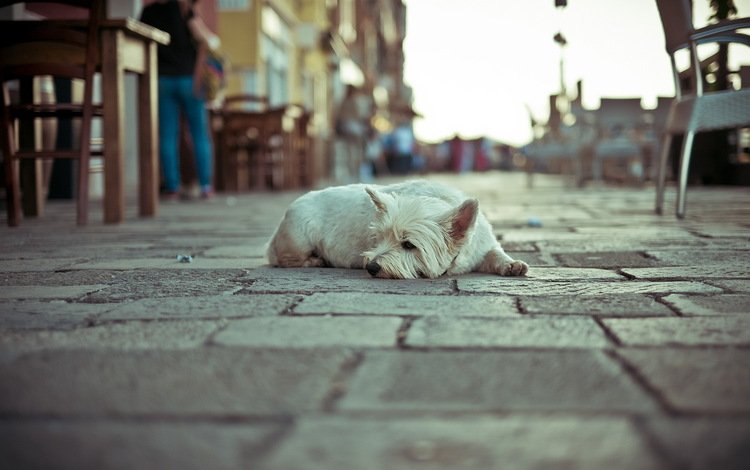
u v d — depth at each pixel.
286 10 20.95
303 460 1.44
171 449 1.50
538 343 2.27
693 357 2.09
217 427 1.62
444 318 2.64
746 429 1.56
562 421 1.62
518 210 7.98
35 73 6.14
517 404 1.73
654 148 12.98
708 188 12.05
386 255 3.53
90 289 3.38
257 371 2.01
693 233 5.36
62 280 3.65
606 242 4.93
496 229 5.92
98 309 2.91
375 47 45.56
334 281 3.54
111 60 6.36
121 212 6.66
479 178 25.09
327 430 1.59
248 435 1.57
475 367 2.03
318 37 24.55
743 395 1.76
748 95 5.82
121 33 6.38
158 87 9.84
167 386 1.90
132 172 13.62
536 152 16.14
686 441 1.50
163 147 10.16
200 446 1.52
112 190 6.61
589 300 2.96
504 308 2.82
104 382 1.94
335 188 4.25
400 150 30.75
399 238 3.57
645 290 3.18
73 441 1.55
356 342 2.31
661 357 2.09
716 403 1.71
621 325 2.50
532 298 3.02
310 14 24.14
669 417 1.63
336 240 4.03
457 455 1.45
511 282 3.45
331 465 1.42
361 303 2.95
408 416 1.66
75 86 9.69
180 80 9.74
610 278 3.53
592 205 8.68
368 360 2.10
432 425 1.61
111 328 2.56
